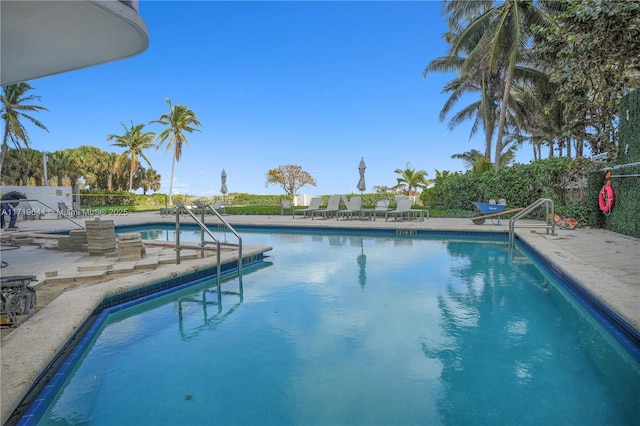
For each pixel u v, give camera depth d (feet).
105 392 7.95
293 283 17.16
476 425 6.61
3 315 9.36
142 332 11.39
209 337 10.95
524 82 62.80
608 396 7.59
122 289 13.46
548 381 8.21
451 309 13.17
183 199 104.32
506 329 11.26
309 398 7.61
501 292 15.28
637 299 10.83
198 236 37.58
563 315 12.53
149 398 7.68
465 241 30.45
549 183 40.73
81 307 11.12
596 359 9.25
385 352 9.73
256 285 16.87
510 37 54.75
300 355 9.65
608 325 10.82
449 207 57.11
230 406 7.36
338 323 11.94
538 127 70.49
